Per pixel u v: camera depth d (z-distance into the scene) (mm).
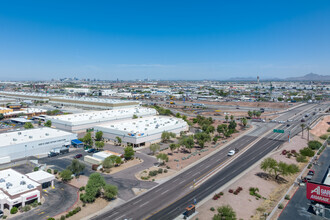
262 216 68312
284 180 94812
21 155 117500
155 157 119688
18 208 71375
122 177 94812
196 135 144500
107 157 105000
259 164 110875
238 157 121438
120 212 69812
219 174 98812
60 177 93875
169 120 183500
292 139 157000
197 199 77562
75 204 74438
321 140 159500
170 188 85562
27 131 142250
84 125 173875
